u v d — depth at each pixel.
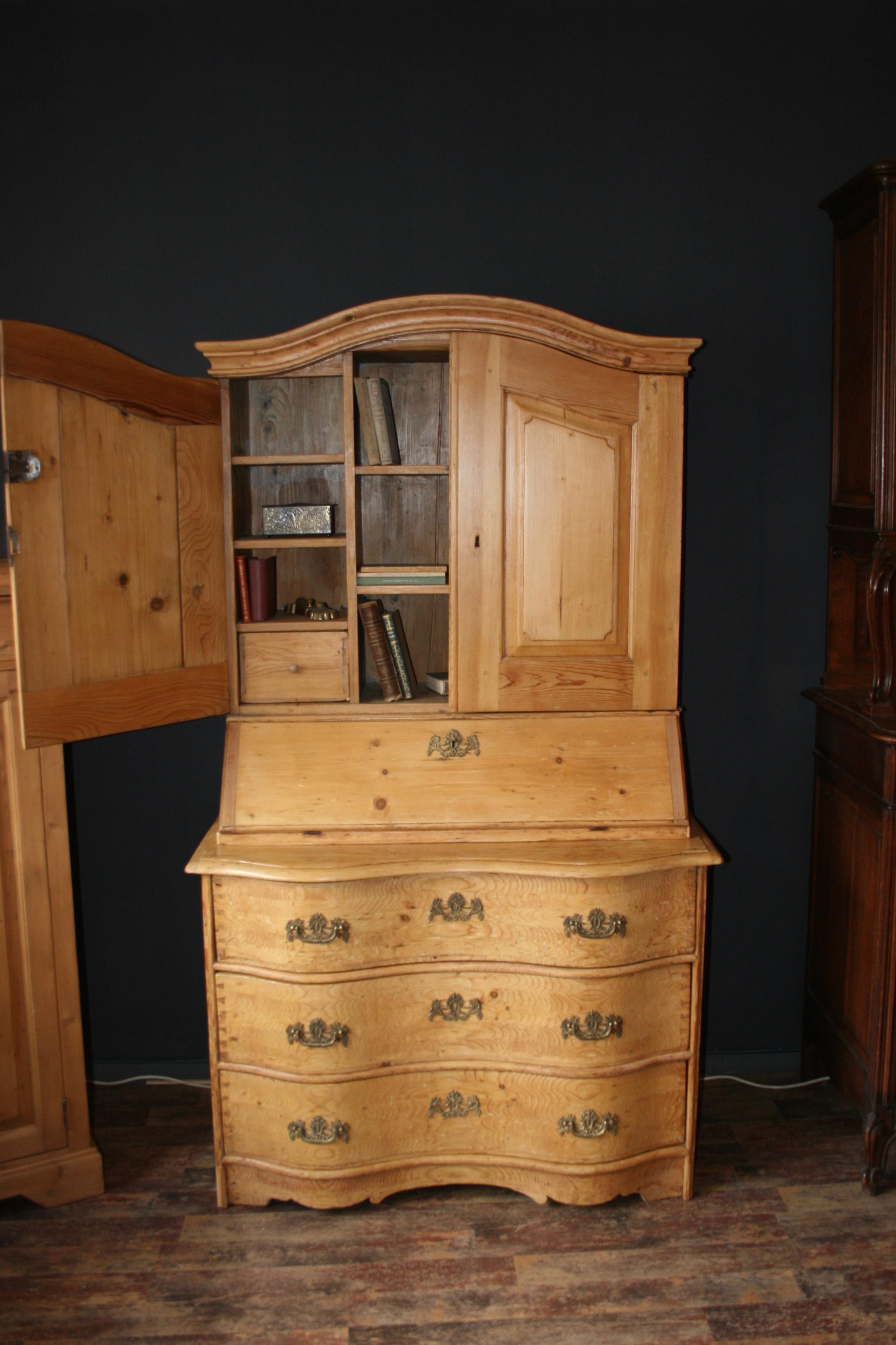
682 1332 1.99
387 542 2.69
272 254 2.64
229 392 2.28
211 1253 2.22
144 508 2.20
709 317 2.70
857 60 2.64
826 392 2.75
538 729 2.35
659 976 2.29
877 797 2.36
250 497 2.65
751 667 2.84
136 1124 2.70
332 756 2.33
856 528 2.55
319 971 2.20
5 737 2.22
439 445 2.65
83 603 2.10
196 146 2.61
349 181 2.62
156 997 2.89
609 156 2.64
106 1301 2.08
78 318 2.65
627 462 2.30
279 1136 2.29
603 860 2.17
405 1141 2.32
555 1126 2.29
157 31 2.57
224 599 2.36
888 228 2.33
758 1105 2.79
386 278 2.66
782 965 2.94
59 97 2.58
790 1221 2.32
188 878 2.85
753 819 2.89
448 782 2.32
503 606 2.32
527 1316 2.04
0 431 2.10
